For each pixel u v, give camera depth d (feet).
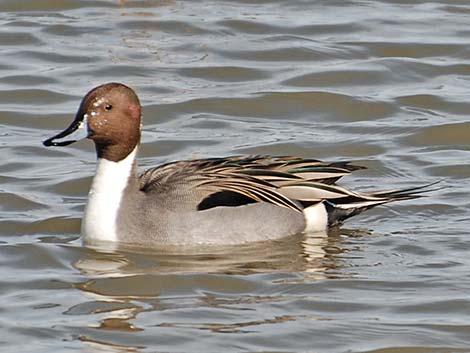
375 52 76.64
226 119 67.92
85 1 84.12
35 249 51.42
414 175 60.70
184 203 51.42
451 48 77.00
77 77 72.90
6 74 72.90
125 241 51.44
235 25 80.38
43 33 78.95
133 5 83.82
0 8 83.25
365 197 53.31
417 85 72.69
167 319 45.47
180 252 51.13
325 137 65.51
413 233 53.62
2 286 48.49
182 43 77.77
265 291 47.98
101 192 51.67
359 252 51.57
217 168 52.70
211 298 47.39
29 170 61.00
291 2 84.79
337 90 71.67
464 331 44.88
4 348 43.37
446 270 49.88
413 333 44.60
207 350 43.16
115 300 47.19
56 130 66.59
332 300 47.16
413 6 84.17
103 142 51.44
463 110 69.05
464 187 58.90
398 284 48.57
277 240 52.13
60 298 47.34
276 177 52.60
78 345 43.52
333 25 80.48
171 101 69.31
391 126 66.80
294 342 43.91
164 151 63.57
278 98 69.92
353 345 43.83
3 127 66.59
